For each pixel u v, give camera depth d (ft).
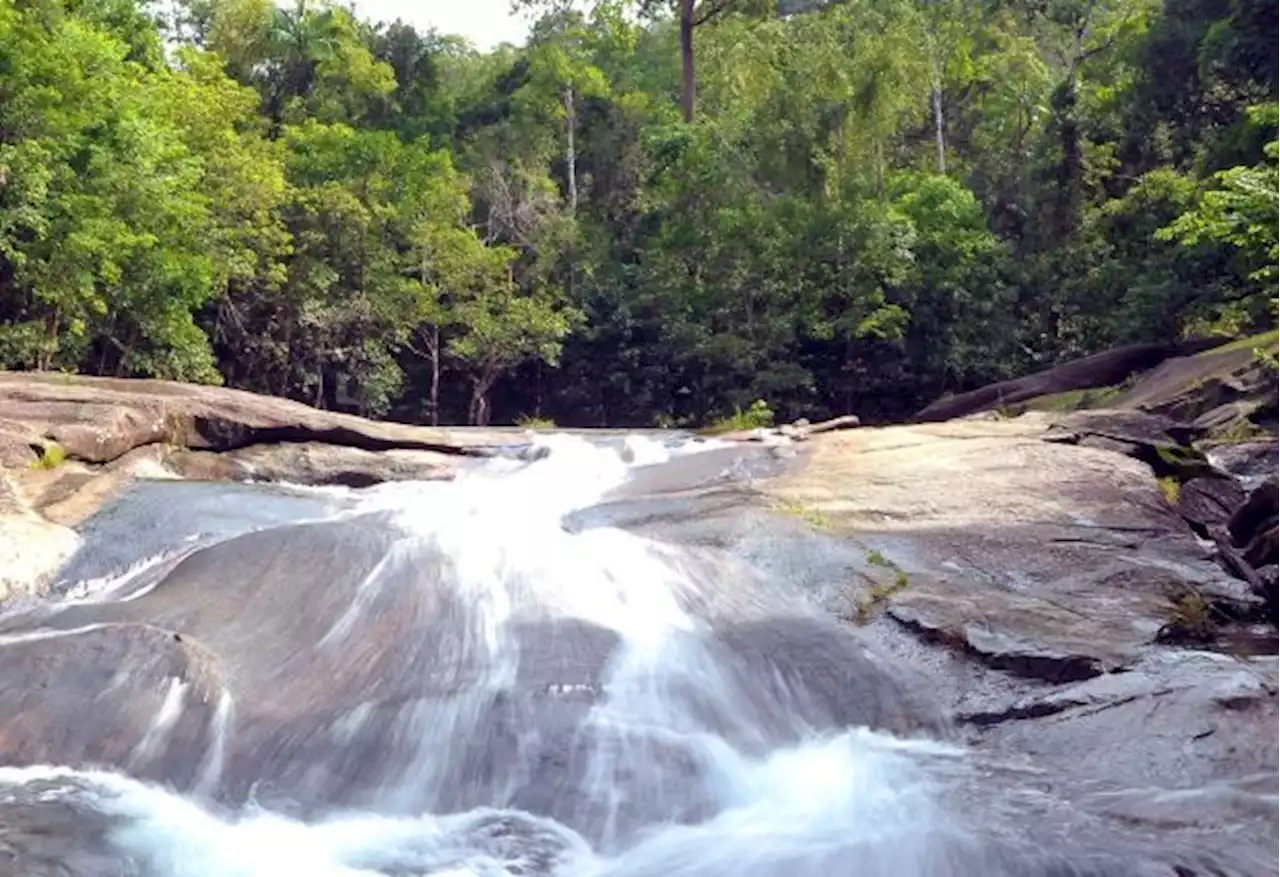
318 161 111.86
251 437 45.73
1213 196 48.19
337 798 21.47
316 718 23.34
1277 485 36.06
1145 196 97.76
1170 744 21.52
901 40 114.01
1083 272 104.88
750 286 108.88
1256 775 20.29
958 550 32.68
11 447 37.40
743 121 115.65
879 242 104.42
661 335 115.24
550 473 47.14
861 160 112.88
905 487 38.19
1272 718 22.07
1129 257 98.78
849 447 44.24
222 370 105.40
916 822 19.43
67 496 36.50
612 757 22.08
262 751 22.48
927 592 29.58
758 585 30.17
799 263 107.24
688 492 39.37
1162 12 105.91
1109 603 29.40
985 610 28.32
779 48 120.16
